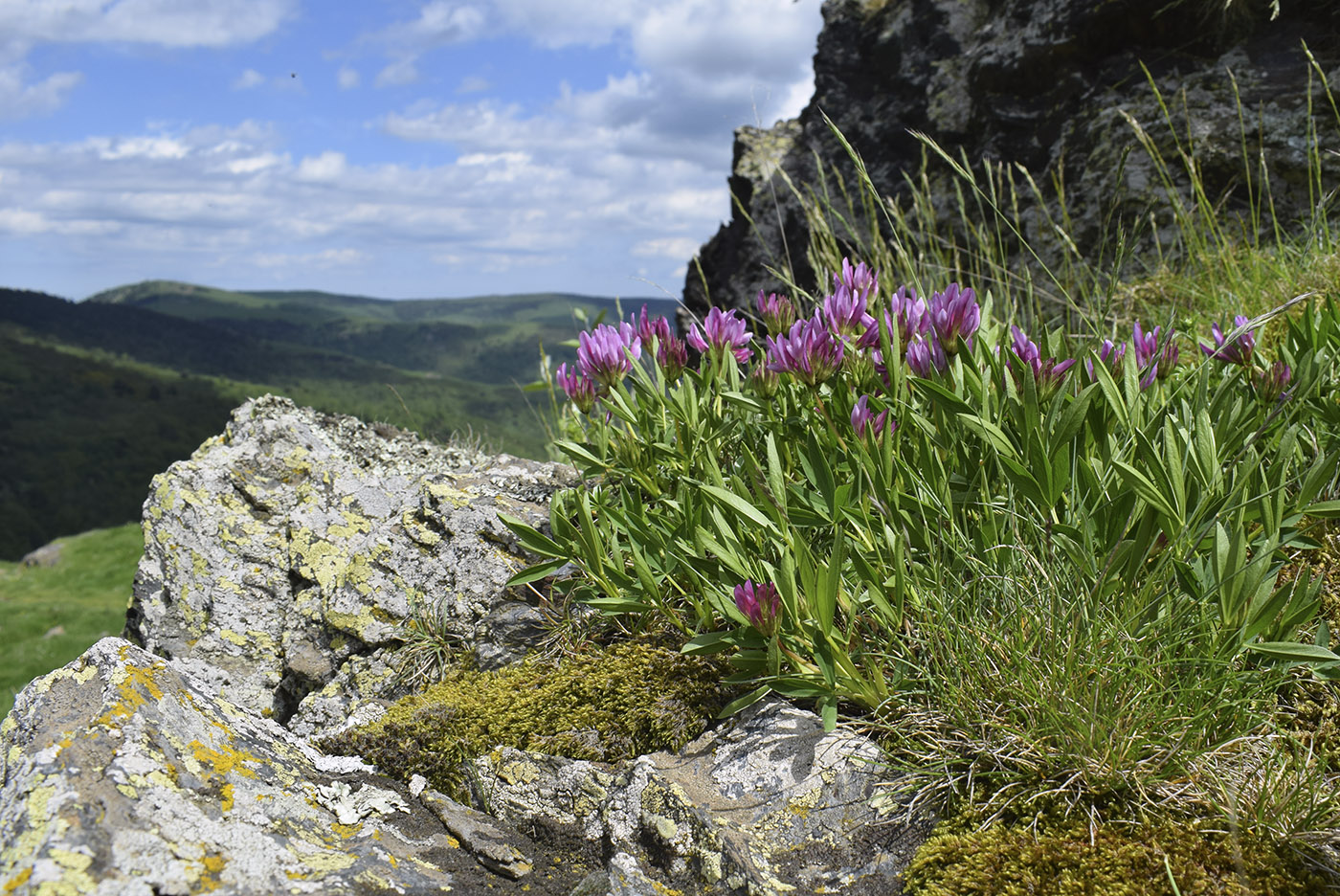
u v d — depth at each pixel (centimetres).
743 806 201
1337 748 191
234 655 333
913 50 780
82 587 2992
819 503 234
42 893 140
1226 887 158
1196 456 214
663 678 247
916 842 186
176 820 167
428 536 326
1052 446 212
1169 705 188
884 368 266
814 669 221
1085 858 169
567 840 213
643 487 288
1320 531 245
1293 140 516
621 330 290
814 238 595
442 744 247
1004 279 574
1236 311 423
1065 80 627
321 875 173
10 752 183
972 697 205
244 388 16900
